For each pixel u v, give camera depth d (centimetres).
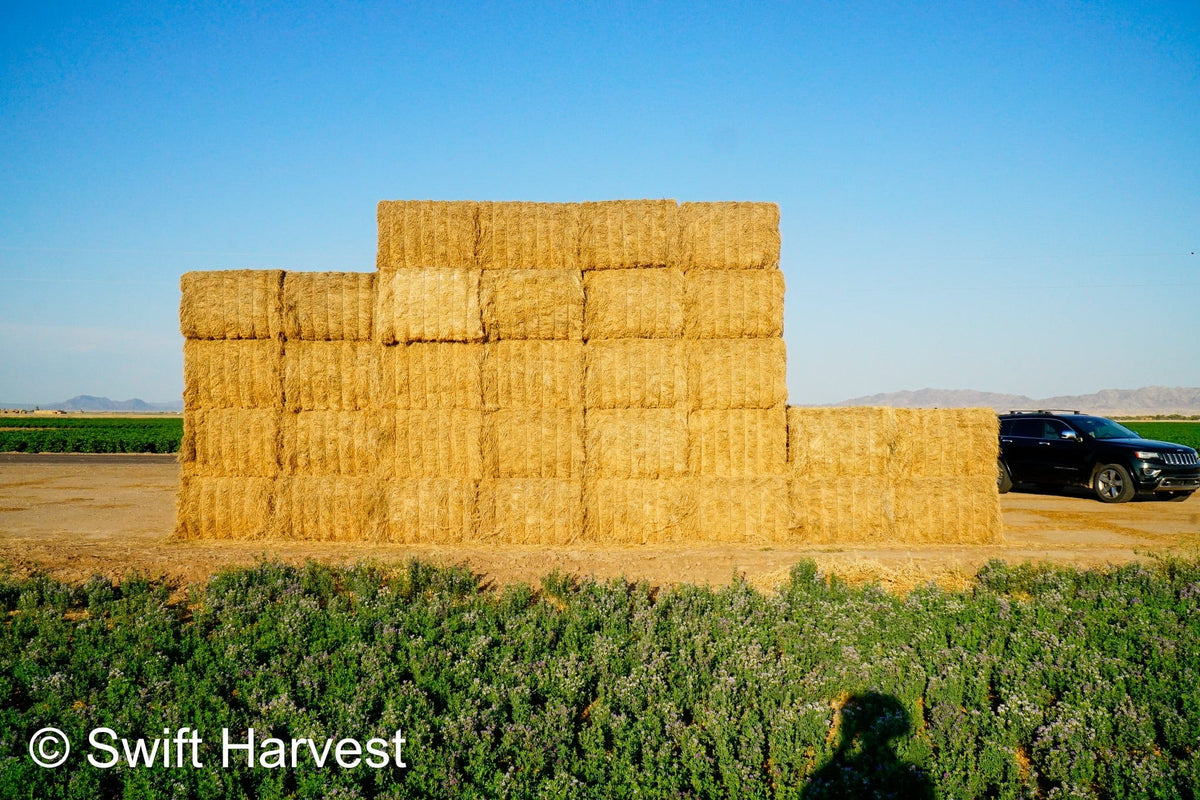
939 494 1298
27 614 922
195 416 1284
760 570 1122
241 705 722
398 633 858
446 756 620
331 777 604
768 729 686
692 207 1261
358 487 1273
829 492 1289
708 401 1273
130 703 697
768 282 1262
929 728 695
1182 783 605
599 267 1268
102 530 1396
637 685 743
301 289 1267
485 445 1264
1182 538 1336
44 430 5634
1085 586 1026
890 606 938
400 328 1252
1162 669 769
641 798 591
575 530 1265
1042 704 717
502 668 771
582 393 1265
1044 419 1878
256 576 1041
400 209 1262
